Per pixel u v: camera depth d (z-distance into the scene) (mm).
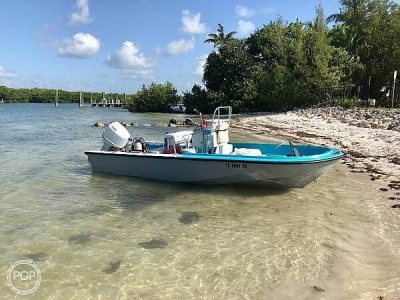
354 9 40469
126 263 5738
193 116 47625
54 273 5441
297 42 38562
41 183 10461
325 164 8781
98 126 30641
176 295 4848
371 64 37906
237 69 48188
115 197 9141
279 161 8492
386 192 9227
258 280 5180
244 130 25375
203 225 7309
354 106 33844
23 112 60344
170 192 9492
